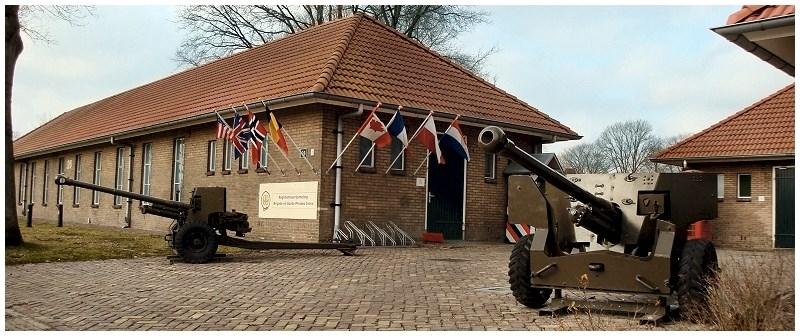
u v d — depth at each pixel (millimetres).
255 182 19109
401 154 18500
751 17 7773
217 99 21719
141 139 25344
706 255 7621
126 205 25969
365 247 16938
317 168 17031
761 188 22719
